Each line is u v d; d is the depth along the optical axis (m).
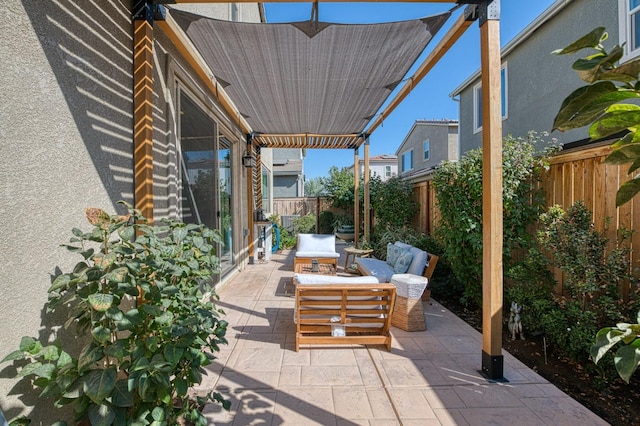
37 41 1.60
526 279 3.47
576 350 2.87
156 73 3.12
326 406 2.32
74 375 1.43
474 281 4.35
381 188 9.35
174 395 2.01
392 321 3.88
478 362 2.98
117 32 2.31
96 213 1.65
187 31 3.18
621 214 3.12
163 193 3.26
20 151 1.50
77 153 1.88
